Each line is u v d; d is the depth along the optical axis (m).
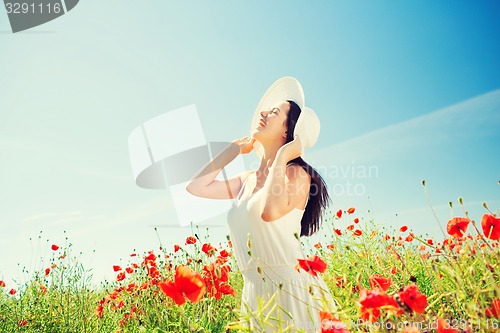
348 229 4.13
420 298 1.36
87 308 4.30
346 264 3.26
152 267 3.79
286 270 1.96
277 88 2.74
